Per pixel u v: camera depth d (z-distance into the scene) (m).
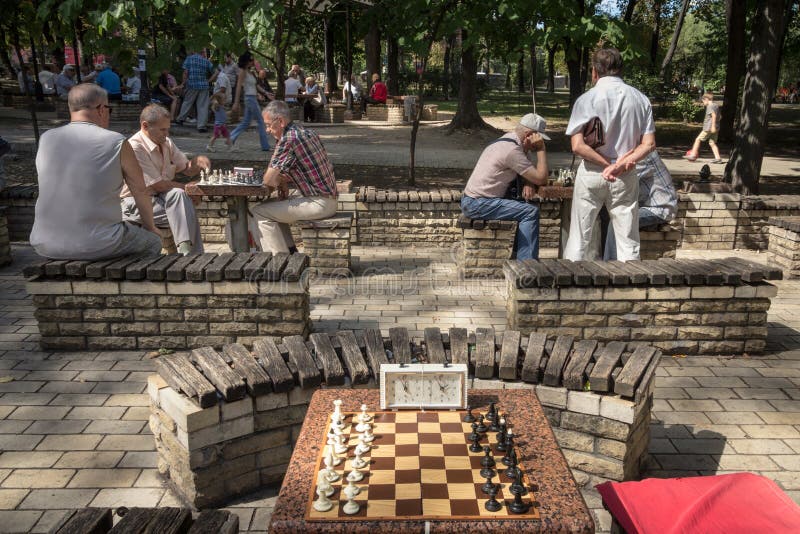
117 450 4.28
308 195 7.63
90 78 21.73
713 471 4.18
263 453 3.87
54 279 5.70
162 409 3.86
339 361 4.05
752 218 9.97
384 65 44.81
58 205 5.63
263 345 4.15
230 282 5.66
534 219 7.75
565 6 10.09
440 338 4.31
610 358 4.04
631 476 4.00
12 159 14.19
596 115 6.39
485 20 10.80
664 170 7.63
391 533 2.28
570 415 3.91
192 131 19.23
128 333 5.79
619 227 6.74
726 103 23.64
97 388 5.13
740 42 23.06
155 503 3.76
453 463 2.68
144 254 6.09
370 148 18.00
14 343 5.98
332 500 2.43
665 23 50.34
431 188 12.37
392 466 2.66
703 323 5.87
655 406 5.02
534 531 2.29
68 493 3.83
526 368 3.97
